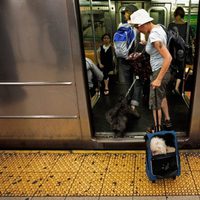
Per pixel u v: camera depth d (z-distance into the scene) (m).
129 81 4.38
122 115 3.36
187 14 4.88
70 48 2.68
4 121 3.11
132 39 4.06
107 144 3.10
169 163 2.38
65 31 2.61
